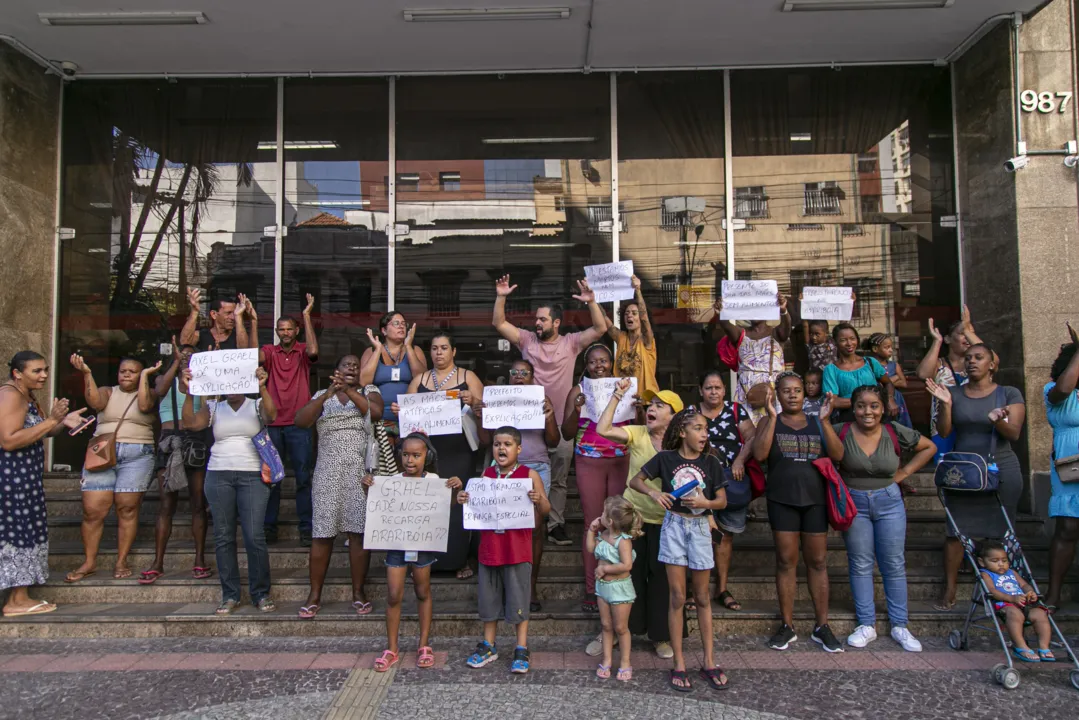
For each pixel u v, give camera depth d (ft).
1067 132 19.57
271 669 13.32
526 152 23.11
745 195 22.77
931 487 19.43
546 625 15.08
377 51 21.39
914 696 12.14
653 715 11.46
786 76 22.95
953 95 22.22
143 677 12.99
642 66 22.54
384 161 23.09
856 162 22.72
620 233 22.82
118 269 22.68
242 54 21.44
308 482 17.76
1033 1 18.80
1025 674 13.01
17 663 13.64
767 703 11.89
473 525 13.35
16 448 15.12
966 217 21.61
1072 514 15.08
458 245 22.97
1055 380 15.53
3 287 20.30
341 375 14.76
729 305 17.98
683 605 12.70
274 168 23.03
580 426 15.51
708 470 12.94
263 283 22.79
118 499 16.46
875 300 22.34
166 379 16.94
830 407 14.67
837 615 14.99
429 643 14.62
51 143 22.13
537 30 20.20
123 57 21.48
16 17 19.08
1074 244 19.40
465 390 15.72
